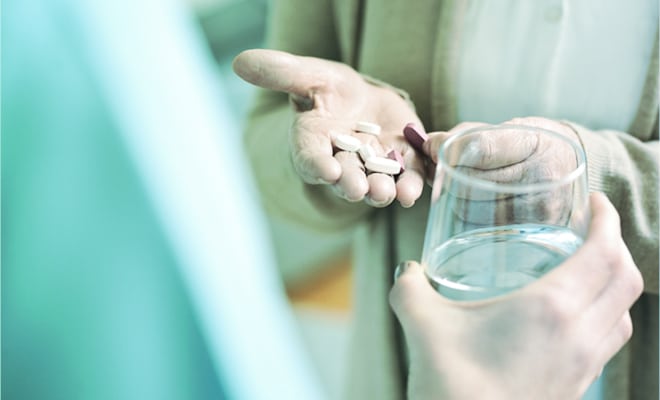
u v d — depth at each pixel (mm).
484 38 914
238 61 837
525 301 673
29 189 1383
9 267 1368
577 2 892
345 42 984
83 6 1456
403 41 934
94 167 1432
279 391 1468
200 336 1454
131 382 1410
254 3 1568
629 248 839
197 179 1506
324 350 1472
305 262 1505
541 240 692
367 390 1000
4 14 1367
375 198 789
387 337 957
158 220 1465
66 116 1420
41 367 1372
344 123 849
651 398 889
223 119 1558
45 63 1404
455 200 699
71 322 1390
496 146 732
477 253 692
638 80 888
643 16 880
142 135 1482
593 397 890
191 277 1469
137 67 1500
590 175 824
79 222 1412
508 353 673
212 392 1454
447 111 923
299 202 939
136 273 1434
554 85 907
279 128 961
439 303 694
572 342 677
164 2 1533
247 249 1512
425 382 679
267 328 1496
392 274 958
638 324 888
